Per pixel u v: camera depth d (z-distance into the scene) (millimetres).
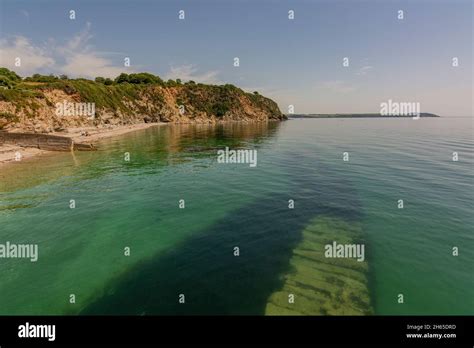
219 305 8930
